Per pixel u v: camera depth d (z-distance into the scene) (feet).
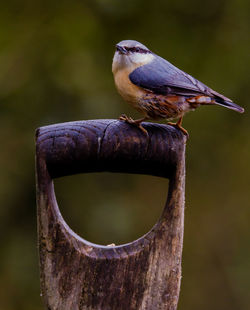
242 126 46.57
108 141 15.29
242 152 46.57
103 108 41.98
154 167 15.65
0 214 41.22
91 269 15.16
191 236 45.42
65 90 42.47
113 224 41.73
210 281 44.09
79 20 46.19
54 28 45.70
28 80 43.34
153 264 15.26
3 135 42.04
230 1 47.32
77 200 42.63
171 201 15.44
